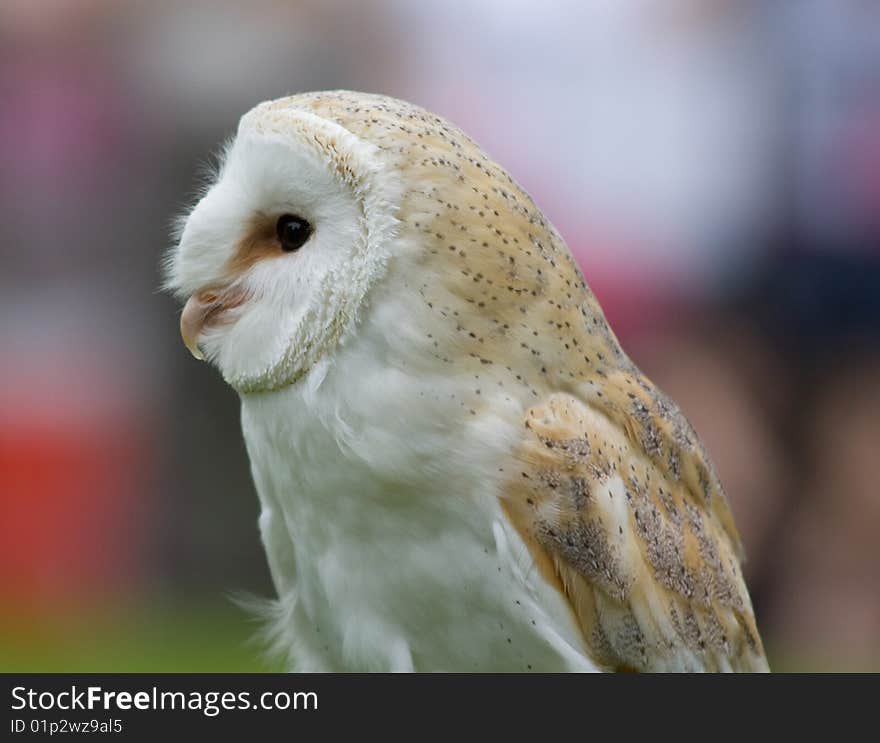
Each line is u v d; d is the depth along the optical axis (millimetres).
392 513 6266
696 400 12781
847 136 12781
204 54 13023
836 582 12383
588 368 6449
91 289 13922
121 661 11812
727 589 6828
